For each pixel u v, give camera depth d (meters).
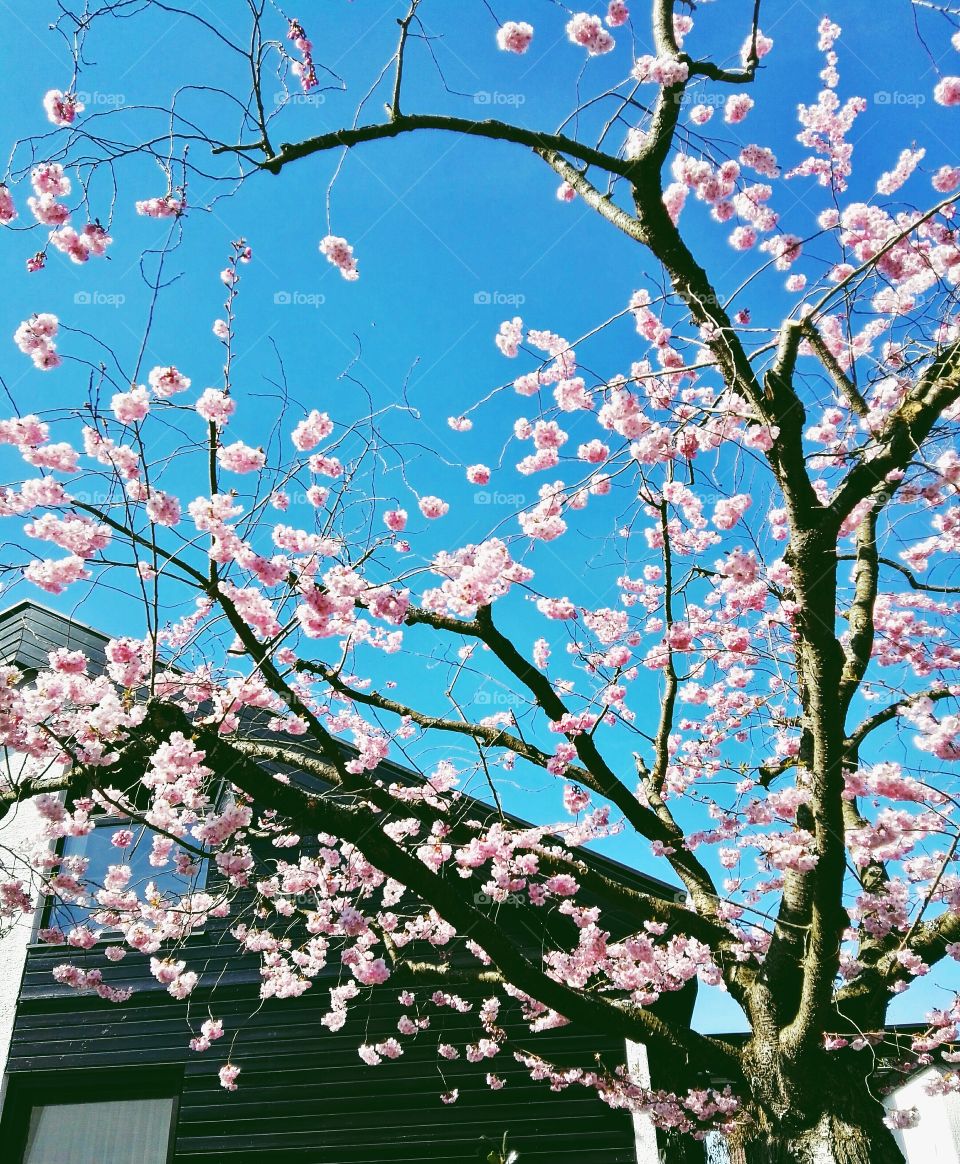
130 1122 7.17
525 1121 6.87
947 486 4.55
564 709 5.79
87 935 6.31
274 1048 7.26
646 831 5.83
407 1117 6.95
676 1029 4.97
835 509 4.09
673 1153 6.45
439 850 5.58
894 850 5.31
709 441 4.47
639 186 3.92
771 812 5.23
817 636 4.12
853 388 5.29
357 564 4.38
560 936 7.37
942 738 4.39
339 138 3.88
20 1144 7.11
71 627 9.02
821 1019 4.55
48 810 4.58
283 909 7.02
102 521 3.73
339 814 4.20
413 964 6.96
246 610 4.30
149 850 7.81
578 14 3.91
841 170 5.82
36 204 3.63
